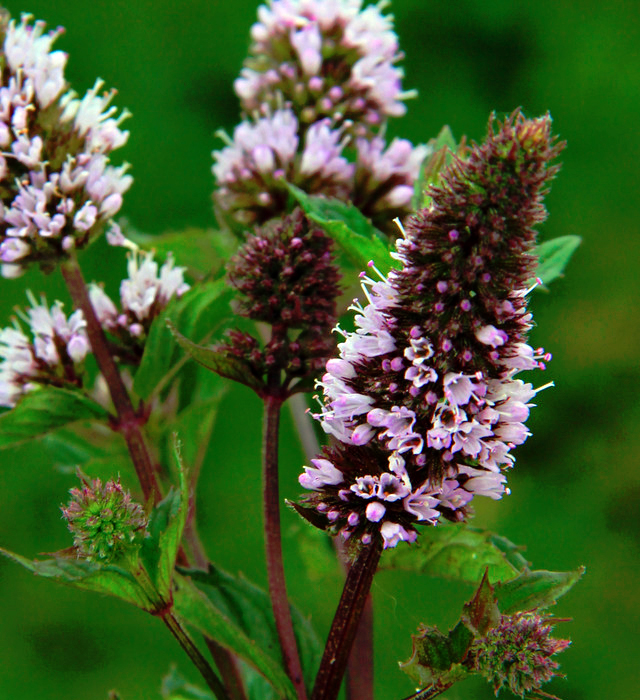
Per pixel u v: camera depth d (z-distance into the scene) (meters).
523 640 0.29
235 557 0.69
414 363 0.28
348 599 0.30
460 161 0.28
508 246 0.28
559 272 0.34
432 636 0.29
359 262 0.32
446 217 0.28
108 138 0.32
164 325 0.33
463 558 0.32
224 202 0.35
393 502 0.29
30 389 0.33
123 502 0.30
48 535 0.68
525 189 0.28
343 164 0.34
